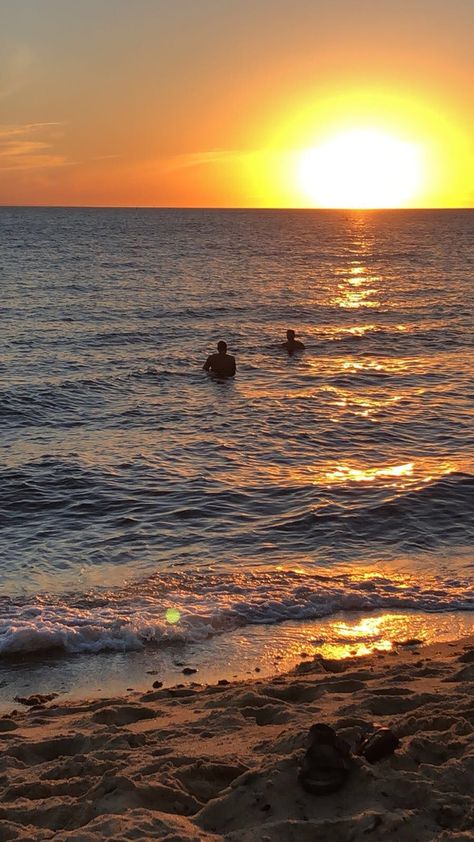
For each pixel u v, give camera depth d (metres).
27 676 6.94
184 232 131.62
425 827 3.69
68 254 74.94
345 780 4.05
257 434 16.05
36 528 10.72
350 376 22.61
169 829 3.75
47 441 15.39
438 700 5.45
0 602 8.30
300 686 6.05
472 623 8.09
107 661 7.23
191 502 11.77
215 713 5.51
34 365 23.50
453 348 27.70
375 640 7.68
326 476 13.07
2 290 43.72
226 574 9.19
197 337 29.69
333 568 9.42
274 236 121.19
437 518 11.11
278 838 3.67
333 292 46.09
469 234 132.12
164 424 16.94
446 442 15.38
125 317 34.50
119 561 9.59
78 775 4.55
